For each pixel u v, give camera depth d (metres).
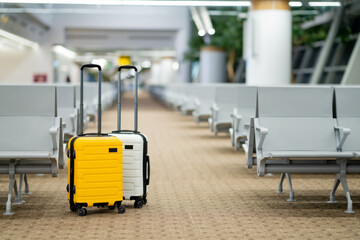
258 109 6.52
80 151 5.54
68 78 40.81
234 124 9.81
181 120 20.97
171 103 27.55
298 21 29.69
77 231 5.03
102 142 5.60
